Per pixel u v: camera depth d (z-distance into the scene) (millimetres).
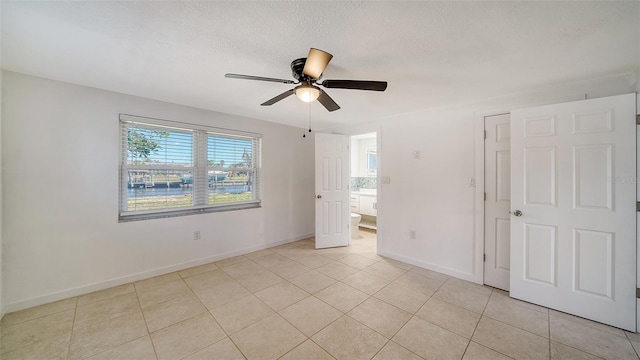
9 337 1752
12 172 2062
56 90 2236
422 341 1740
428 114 3039
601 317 1943
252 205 3764
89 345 1680
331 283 2645
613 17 1269
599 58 1721
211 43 1579
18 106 2078
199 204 3215
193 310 2111
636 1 1155
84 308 2127
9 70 2029
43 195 2195
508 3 1180
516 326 1910
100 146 2461
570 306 2066
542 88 2271
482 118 2633
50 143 2221
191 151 3141
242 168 3639
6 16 1298
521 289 2293
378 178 3559
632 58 1716
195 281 2672
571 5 1192
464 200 2758
